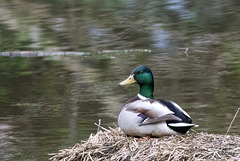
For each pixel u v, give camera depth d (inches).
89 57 689.0
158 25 833.5
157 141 324.8
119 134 354.3
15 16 899.4
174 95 518.6
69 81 590.9
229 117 442.6
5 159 364.2
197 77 581.9
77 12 927.0
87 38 772.6
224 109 467.2
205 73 598.2
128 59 671.1
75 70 634.2
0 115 477.7
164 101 338.6
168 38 764.6
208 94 517.7
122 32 799.7
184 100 501.0
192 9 930.7
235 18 861.8
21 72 637.9
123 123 339.9
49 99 528.1
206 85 550.3
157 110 329.4
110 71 621.6
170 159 310.2
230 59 653.9
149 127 330.0
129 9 944.3
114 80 586.6
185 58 665.6
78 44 745.0
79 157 338.0
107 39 765.9
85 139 401.1
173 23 844.6
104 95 534.3
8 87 577.0
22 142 400.2
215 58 660.7
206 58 662.5
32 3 1000.9
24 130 430.9
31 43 757.9
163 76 591.5
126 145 329.1
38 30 817.5
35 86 577.0
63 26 839.7
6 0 1032.8
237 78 573.3
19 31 812.6
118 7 965.8
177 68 621.9
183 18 874.1
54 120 457.7
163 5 968.3
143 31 802.2
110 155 329.7
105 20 871.1
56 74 620.7
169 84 559.5
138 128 332.5
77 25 842.8
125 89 555.5
